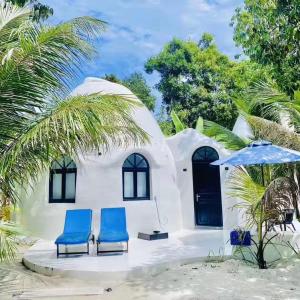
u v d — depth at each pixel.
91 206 12.14
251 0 11.84
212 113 29.86
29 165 6.25
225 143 13.18
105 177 12.36
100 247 10.83
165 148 14.16
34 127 5.65
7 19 6.88
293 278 7.92
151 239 11.88
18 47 6.03
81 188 12.25
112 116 5.82
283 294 6.88
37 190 12.73
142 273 8.34
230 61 31.33
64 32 5.95
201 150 14.90
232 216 13.67
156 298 6.83
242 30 12.62
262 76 17.45
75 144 6.12
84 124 5.38
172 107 31.78
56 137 5.84
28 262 9.34
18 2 7.12
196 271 8.49
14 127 6.23
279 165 10.26
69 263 8.93
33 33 6.36
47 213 12.42
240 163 8.35
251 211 8.52
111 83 14.43
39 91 6.13
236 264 9.09
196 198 14.88
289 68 11.52
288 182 8.41
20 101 6.13
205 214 14.77
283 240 10.41
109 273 8.11
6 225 5.78
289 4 10.23
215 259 9.48
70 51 6.14
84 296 7.10
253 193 8.44
